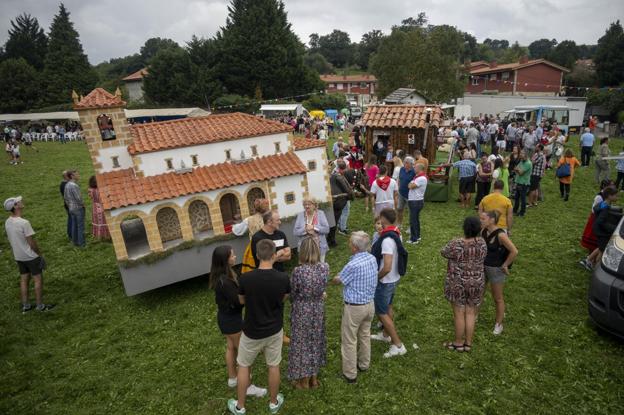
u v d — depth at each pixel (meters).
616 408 4.38
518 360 5.16
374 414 4.45
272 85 51.72
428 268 7.93
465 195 11.91
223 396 4.86
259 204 6.59
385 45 40.53
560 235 9.40
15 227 6.72
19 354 5.95
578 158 19.84
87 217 12.58
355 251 4.67
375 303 5.17
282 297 4.22
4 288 8.12
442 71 37.84
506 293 6.85
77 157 24.25
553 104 33.88
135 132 7.51
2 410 4.82
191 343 5.97
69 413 4.75
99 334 6.39
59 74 61.06
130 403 4.85
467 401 4.57
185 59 52.72
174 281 7.05
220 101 48.16
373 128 15.64
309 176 9.01
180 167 7.23
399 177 9.81
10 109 58.47
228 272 4.48
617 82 48.72
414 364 5.21
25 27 76.00
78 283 8.27
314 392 4.80
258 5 51.28
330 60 113.81
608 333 5.57
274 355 4.35
